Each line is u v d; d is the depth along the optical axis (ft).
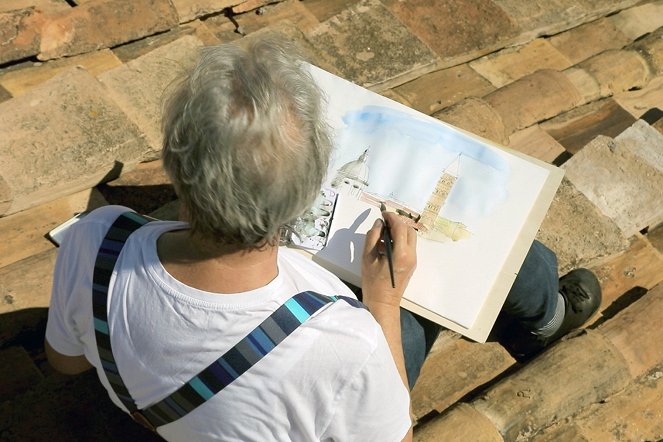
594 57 11.21
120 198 7.73
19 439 5.73
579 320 7.70
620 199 8.87
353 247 5.71
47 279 6.68
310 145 3.33
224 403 3.65
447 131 6.37
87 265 3.84
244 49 3.39
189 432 3.89
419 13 10.71
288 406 3.65
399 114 6.37
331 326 3.60
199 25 10.01
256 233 3.36
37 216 7.39
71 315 3.98
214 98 3.20
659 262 8.84
